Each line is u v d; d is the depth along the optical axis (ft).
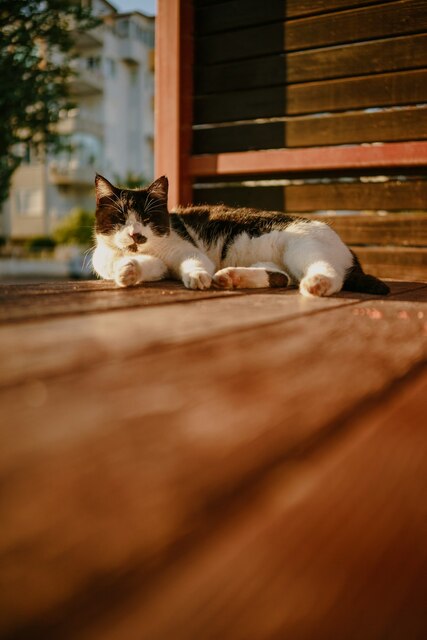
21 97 21.63
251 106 12.53
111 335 3.68
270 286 7.70
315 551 1.45
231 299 6.13
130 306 5.11
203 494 1.56
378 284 7.36
